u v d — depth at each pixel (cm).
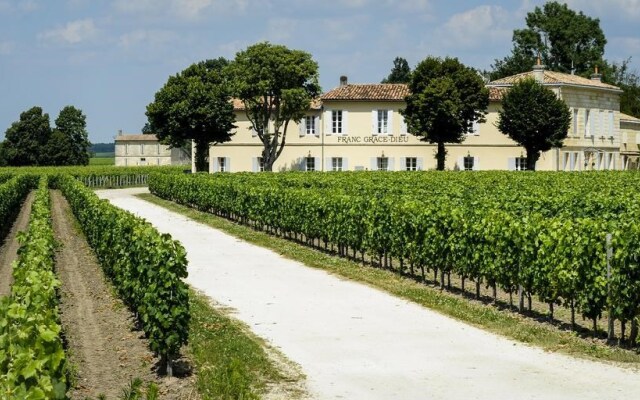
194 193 5156
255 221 3912
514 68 12450
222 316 1859
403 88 7862
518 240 1884
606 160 8781
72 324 1855
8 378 835
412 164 7706
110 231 2339
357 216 2725
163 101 8206
